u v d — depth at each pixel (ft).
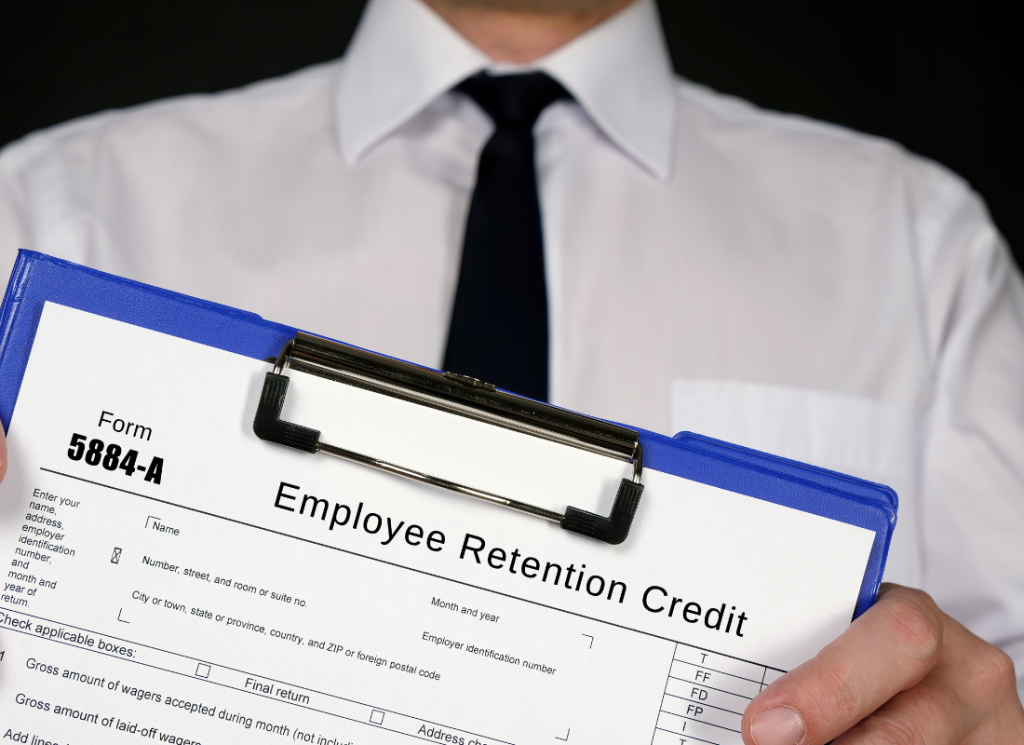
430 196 2.79
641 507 1.26
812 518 1.27
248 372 1.25
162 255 2.75
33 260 1.24
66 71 4.39
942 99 4.62
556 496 1.24
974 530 2.63
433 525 1.24
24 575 1.22
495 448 1.24
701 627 1.26
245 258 2.73
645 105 2.91
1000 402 2.74
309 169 2.90
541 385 2.23
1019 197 4.63
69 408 1.24
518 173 2.49
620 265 2.75
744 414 2.65
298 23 4.57
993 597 2.57
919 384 2.76
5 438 1.22
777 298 2.79
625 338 2.68
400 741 1.24
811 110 4.67
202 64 4.50
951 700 1.48
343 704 1.24
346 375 1.24
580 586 1.25
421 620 1.24
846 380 2.73
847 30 4.63
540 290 2.32
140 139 2.91
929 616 1.33
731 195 2.96
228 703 1.23
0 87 4.34
